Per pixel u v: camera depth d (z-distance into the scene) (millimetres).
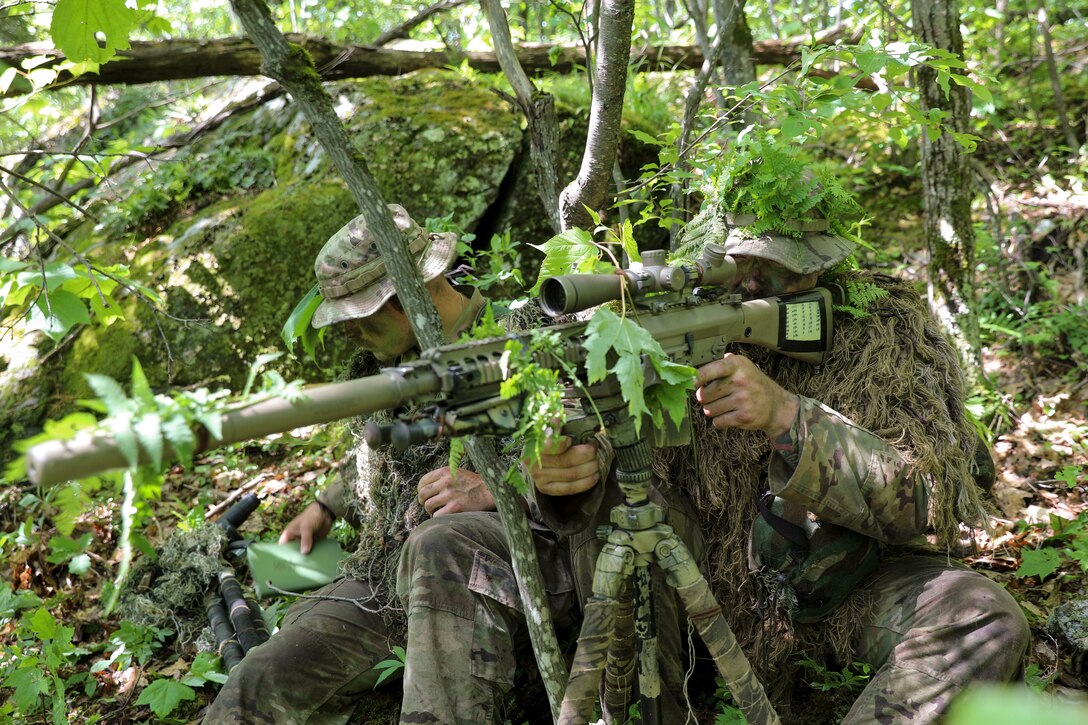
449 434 1558
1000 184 5309
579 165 4379
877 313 2398
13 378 3975
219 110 5293
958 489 2271
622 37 2457
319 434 3959
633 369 1647
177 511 3617
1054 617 2637
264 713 2338
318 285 2539
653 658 1938
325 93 1635
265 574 2707
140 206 4480
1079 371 4148
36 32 4891
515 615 2297
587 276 1720
